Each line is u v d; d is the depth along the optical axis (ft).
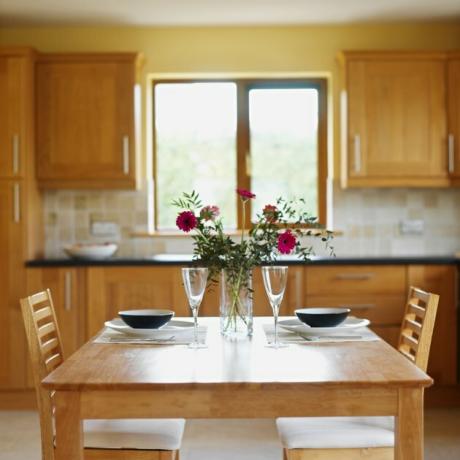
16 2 14.94
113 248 15.85
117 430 7.93
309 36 16.99
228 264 8.43
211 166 17.49
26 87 15.39
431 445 12.59
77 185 16.03
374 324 15.06
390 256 16.76
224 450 12.44
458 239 17.06
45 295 9.18
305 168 17.46
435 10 15.85
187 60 16.97
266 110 17.44
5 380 15.23
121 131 15.89
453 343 15.10
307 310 9.21
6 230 15.33
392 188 17.02
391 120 15.96
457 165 15.94
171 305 14.98
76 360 7.29
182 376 6.57
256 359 7.30
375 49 16.98
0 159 15.38
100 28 16.89
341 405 6.52
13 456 12.08
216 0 14.96
